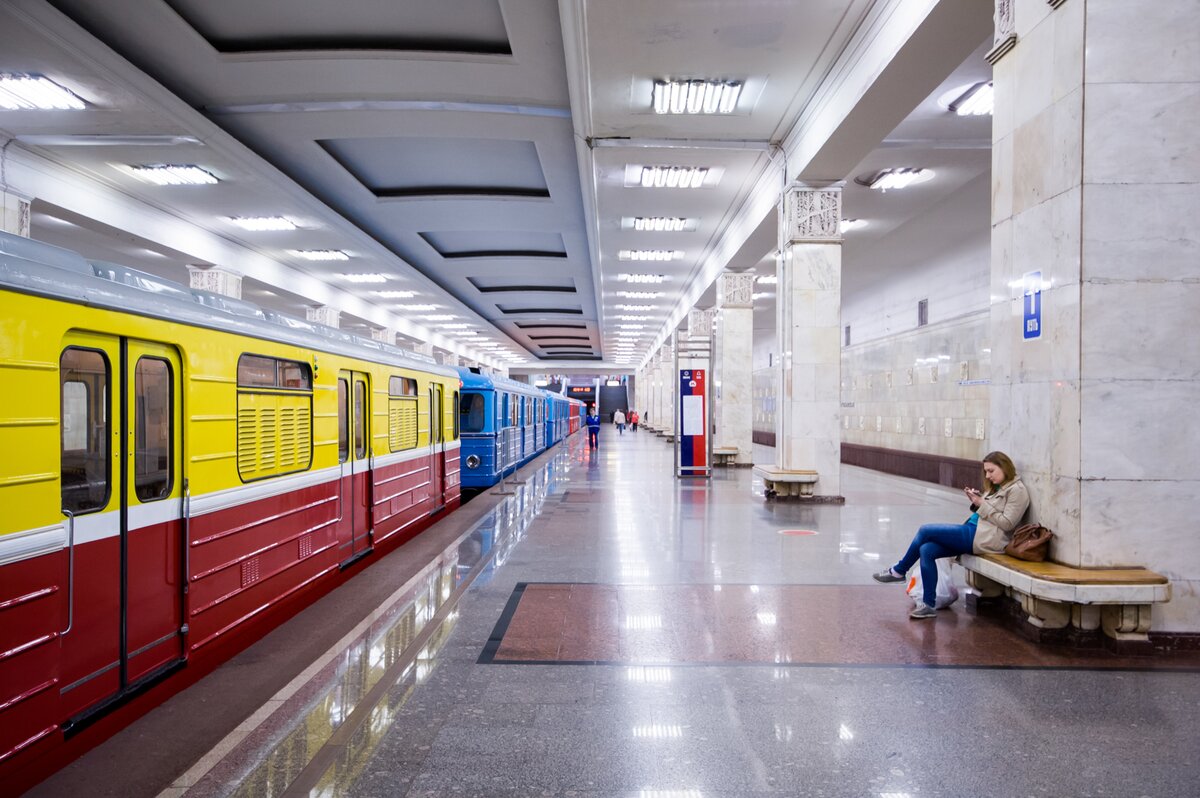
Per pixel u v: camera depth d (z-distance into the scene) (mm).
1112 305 4695
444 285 26594
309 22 8711
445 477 11117
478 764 3209
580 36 8227
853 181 12617
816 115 10078
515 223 17641
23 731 2975
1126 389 4688
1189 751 3324
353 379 7168
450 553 7996
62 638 3242
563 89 10172
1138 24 4695
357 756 3289
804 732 3531
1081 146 4703
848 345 22938
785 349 12289
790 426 12164
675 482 15977
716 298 19953
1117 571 4645
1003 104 5594
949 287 16062
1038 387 5160
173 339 4086
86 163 11641
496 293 28797
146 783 3119
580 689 4082
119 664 3654
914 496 13219
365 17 8617
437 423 10703
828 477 12180
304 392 5941
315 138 11883
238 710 3930
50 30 7645
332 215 15398
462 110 10742
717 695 3994
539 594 6199
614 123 10930
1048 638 4824
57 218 12906
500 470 15312
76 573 3348
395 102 10516
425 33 8969
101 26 8469
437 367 10906
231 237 16891
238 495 4805
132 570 3744
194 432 4285
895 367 18766
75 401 3395
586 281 25812
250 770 3174
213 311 4605
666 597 6094
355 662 4543
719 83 9641
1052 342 4992
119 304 3621
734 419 19234
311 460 6090
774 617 5496
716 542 8648
